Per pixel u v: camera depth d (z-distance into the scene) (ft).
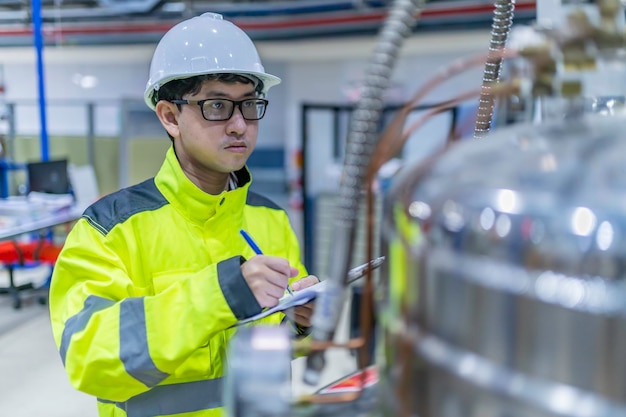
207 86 3.36
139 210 3.52
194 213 3.58
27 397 9.67
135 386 2.80
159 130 20.53
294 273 2.87
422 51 19.10
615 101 1.91
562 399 1.12
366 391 1.73
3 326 12.98
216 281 2.59
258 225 4.20
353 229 1.59
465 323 1.25
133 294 3.23
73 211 14.42
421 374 1.35
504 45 2.10
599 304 1.09
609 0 1.43
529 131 1.55
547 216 1.19
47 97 23.58
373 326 1.73
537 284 1.16
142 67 23.44
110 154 21.61
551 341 1.14
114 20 21.06
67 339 2.90
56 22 20.36
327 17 20.34
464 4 18.01
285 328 1.66
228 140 3.43
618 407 1.09
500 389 1.18
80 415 9.10
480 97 2.12
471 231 1.27
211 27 3.49
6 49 21.24
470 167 1.45
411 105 1.69
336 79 23.36
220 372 3.42
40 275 16.99
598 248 1.12
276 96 25.18
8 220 12.87
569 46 1.45
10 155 21.72
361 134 1.54
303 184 14.70
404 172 1.79
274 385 1.48
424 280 1.36
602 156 1.29
